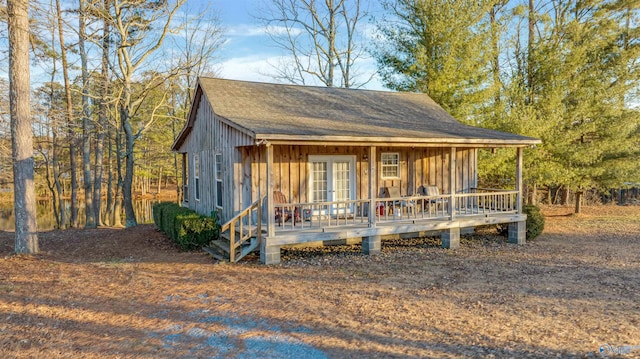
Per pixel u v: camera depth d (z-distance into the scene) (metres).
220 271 8.94
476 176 15.15
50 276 8.61
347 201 10.47
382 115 13.68
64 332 5.59
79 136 22.58
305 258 10.39
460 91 19.06
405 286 7.78
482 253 11.10
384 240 13.09
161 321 5.98
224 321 5.96
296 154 12.05
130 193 18.86
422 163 14.16
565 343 5.07
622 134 17.81
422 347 5.02
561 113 18.25
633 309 6.38
